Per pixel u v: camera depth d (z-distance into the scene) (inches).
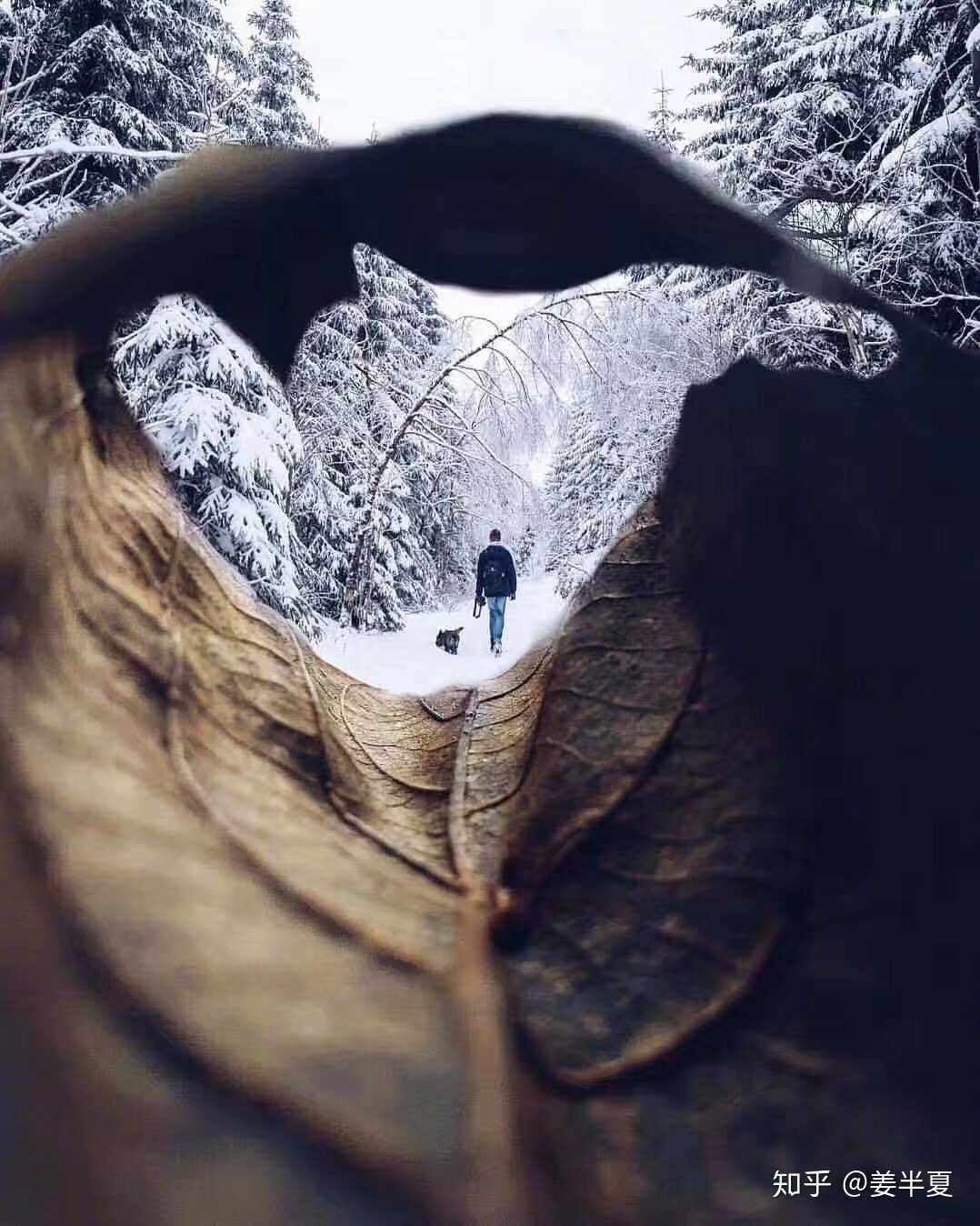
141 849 12.7
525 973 16.4
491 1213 9.9
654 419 312.2
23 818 11.4
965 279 272.4
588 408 353.7
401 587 616.4
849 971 17.4
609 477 398.3
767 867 19.1
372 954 13.9
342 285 20.6
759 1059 15.6
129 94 369.1
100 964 10.0
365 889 16.5
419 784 25.5
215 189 18.8
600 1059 14.8
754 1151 14.2
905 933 18.1
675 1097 14.6
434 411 482.6
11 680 13.6
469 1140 10.4
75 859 11.3
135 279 17.9
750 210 19.7
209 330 284.5
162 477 25.7
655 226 18.9
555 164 18.5
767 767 21.3
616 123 18.6
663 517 28.1
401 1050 11.2
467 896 18.5
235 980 10.9
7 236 217.9
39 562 15.9
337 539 498.0
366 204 19.3
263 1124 9.1
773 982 17.0
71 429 19.4
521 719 29.8
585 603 26.9
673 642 24.7
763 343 274.2
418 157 18.7
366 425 531.5
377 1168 9.3
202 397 276.8
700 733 22.4
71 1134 8.5
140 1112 8.8
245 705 22.4
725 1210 13.3
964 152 277.1
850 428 24.6
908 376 23.6
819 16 377.7
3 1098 8.6
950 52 290.5
